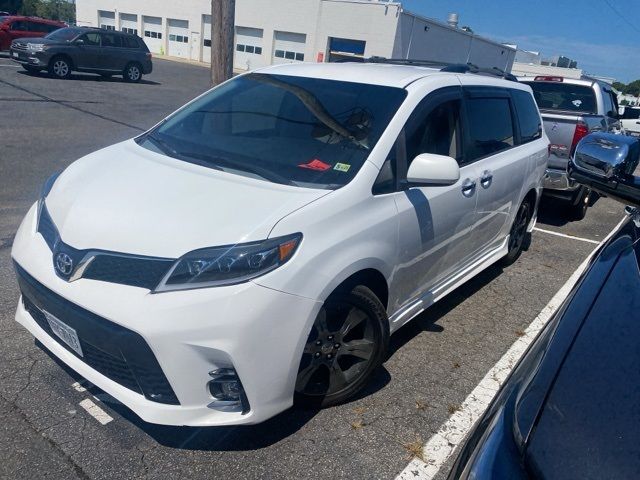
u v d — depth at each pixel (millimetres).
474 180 3994
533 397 1422
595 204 9477
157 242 2500
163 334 2363
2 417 2822
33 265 2785
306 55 37875
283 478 2617
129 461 2627
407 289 3516
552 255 6355
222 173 3049
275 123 3502
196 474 2588
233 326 2398
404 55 35531
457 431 3070
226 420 2537
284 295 2502
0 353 3336
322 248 2672
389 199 3137
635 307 1565
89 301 2492
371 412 3148
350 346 3057
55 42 18141
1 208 5906
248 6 39250
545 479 1211
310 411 3105
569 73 57594
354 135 3264
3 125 10125
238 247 2457
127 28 45938
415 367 3664
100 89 17094
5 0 53781
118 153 3486
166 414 2473
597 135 2307
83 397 3027
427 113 3590
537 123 5594
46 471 2523
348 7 35344
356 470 2713
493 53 47094
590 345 1492
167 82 22625
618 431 1255
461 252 4184
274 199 2750
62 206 2908
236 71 40750
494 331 4309
